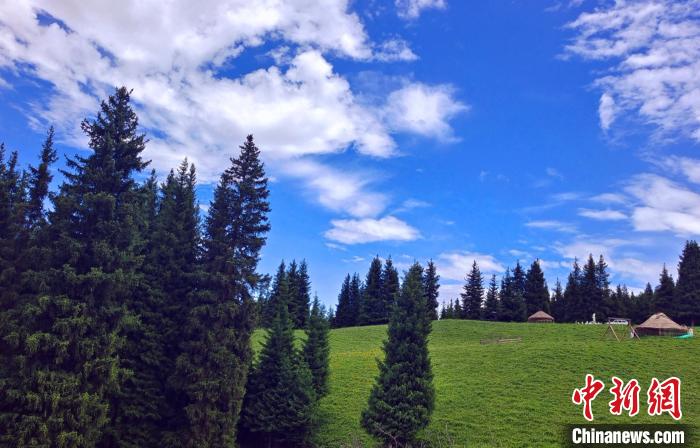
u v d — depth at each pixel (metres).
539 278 112.88
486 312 113.44
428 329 34.75
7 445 24.27
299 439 38.09
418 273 36.03
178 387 31.67
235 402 32.72
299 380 39.00
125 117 31.72
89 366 26.48
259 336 73.25
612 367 46.53
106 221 29.12
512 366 50.06
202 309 32.47
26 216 32.88
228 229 36.06
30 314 25.88
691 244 98.88
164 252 35.69
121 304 31.83
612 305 103.56
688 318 92.56
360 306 114.12
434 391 33.16
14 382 25.25
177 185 39.22
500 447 32.25
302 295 103.56
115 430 30.75
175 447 31.27
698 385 40.53
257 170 37.19
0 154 33.69
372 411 32.62
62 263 28.17
